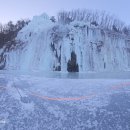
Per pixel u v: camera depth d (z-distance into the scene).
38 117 7.38
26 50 32.59
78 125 6.72
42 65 28.70
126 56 32.88
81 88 12.36
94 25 35.72
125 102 9.23
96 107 8.53
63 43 29.97
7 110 8.14
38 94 10.89
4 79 16.19
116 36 34.72
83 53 29.22
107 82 14.38
